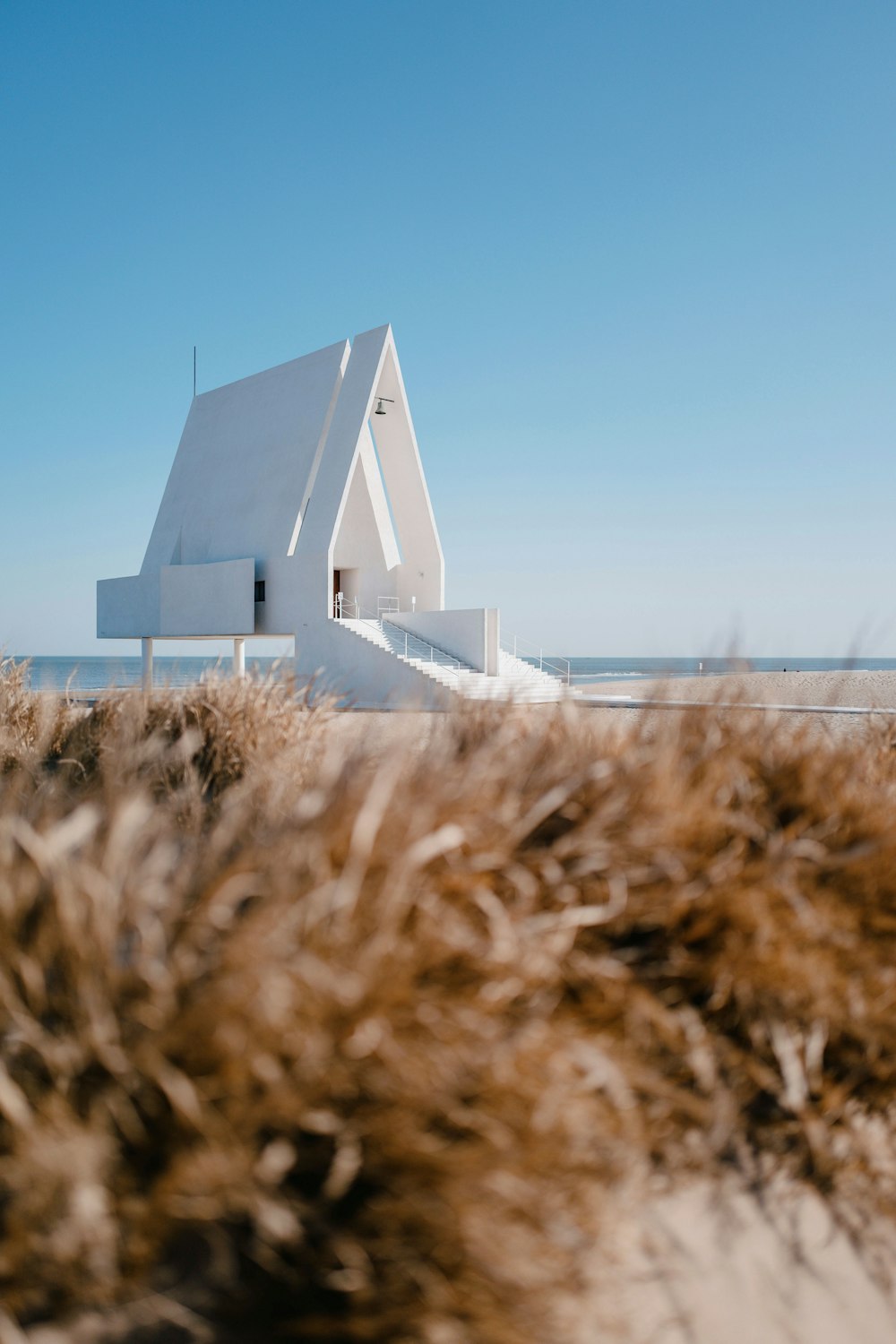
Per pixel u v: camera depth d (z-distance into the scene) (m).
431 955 1.95
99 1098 1.65
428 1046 1.77
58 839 1.97
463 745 3.69
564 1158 1.83
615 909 2.32
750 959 2.43
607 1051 2.15
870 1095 2.54
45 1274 1.56
